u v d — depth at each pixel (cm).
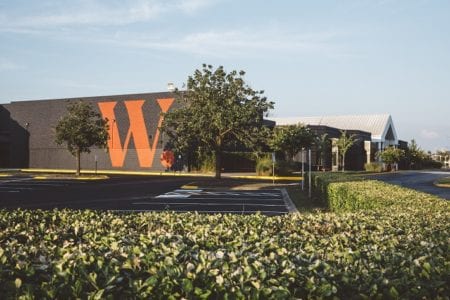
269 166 4244
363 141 7188
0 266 360
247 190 2803
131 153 5112
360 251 436
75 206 1927
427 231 555
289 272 347
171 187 2978
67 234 588
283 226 635
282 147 4694
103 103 5297
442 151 11719
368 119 8181
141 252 411
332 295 326
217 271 341
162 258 396
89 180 3634
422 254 424
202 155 4847
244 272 340
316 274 352
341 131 6506
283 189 2861
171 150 4872
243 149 5041
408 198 959
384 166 6862
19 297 304
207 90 3222
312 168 5759
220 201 2164
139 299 319
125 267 359
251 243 504
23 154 5769
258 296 310
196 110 3228
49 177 3769
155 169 4975
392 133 8450
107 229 638
